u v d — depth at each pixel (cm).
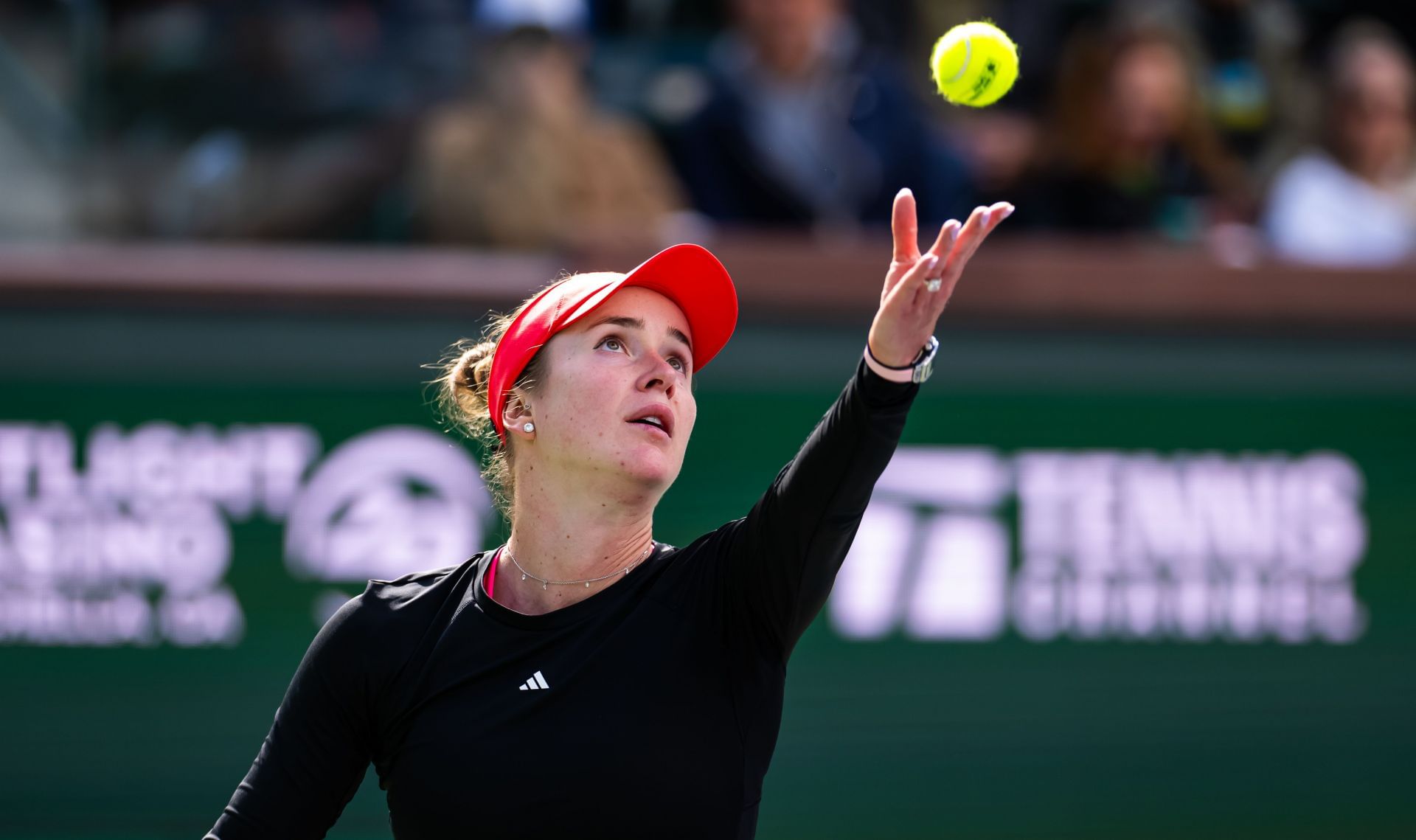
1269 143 1948
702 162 1720
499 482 820
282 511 1530
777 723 719
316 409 1536
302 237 1745
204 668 1515
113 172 1744
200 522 1523
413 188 1728
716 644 710
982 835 1542
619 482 730
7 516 1510
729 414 1554
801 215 1698
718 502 1549
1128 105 1702
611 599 723
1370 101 1766
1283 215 1777
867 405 681
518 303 1555
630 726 683
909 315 670
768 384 1559
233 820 737
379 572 1534
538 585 748
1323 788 1566
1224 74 1959
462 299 1552
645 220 1711
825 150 1702
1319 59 2139
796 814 1530
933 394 1566
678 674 697
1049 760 1552
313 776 741
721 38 2066
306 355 1535
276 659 1521
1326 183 1772
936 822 1539
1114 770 1556
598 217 1695
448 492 1539
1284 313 1584
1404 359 1592
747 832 698
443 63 1780
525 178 1670
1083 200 1719
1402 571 1586
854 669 1547
